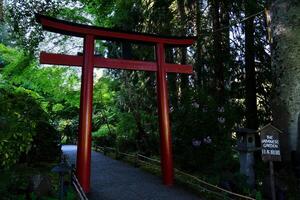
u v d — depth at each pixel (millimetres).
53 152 10336
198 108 9117
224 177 6898
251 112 9875
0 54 14367
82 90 7766
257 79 10164
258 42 10164
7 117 5344
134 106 12641
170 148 8391
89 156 7512
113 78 14578
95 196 6953
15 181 5934
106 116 16562
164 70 8820
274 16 7777
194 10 11148
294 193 5930
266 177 6277
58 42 12484
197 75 11039
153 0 11547
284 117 7312
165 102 8625
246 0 10289
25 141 5473
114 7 13047
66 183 7129
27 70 12477
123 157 13117
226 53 10422
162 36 8930
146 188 7691
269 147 5516
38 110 6418
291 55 7344
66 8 12688
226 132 8758
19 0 9836
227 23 10625
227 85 10562
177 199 6660
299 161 6602
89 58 7953
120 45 13000
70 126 23984
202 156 8672
